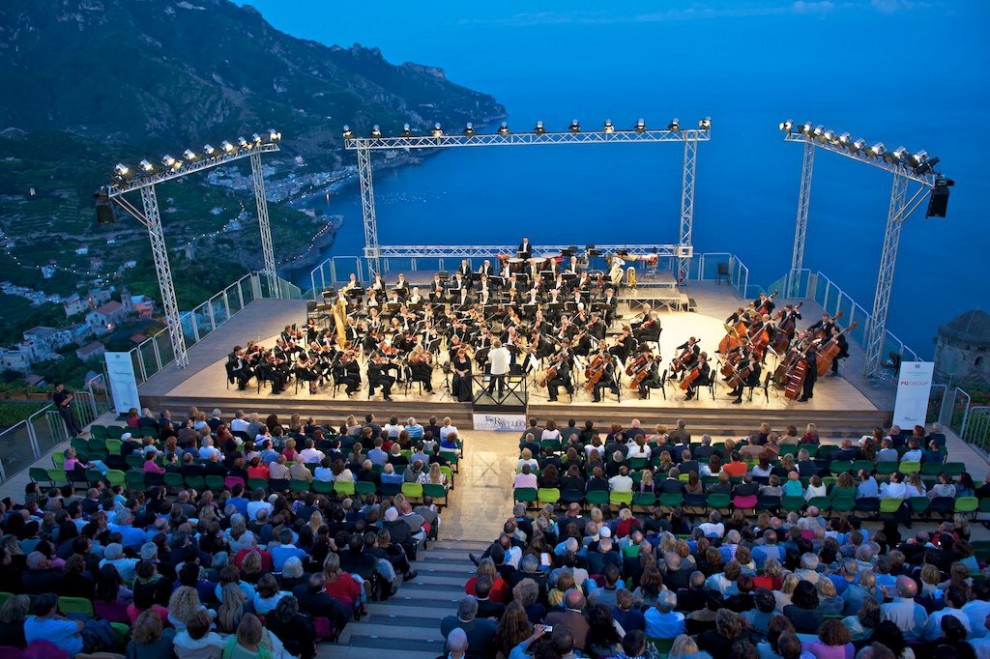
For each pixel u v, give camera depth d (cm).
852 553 1432
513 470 2275
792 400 2527
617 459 1922
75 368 5584
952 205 15225
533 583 1052
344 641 1263
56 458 2073
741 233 14600
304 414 2614
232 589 1020
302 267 11106
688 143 3594
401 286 3241
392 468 1892
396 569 1547
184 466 1878
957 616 1068
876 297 2612
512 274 3334
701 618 1081
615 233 15112
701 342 3003
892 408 2462
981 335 4225
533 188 19338
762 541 1410
